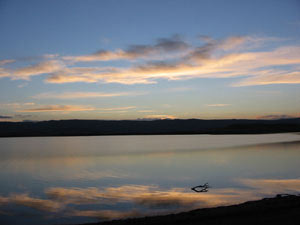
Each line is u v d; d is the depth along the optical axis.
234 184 16.34
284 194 13.14
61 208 11.98
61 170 23.73
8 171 23.30
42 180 18.91
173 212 11.18
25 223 10.19
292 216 7.82
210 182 17.17
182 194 14.27
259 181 17.03
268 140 68.75
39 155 38.28
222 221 7.78
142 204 12.40
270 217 7.88
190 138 90.94
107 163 28.41
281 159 28.80
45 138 106.88
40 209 11.88
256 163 25.75
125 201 12.97
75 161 30.64
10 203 12.86
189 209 11.52
